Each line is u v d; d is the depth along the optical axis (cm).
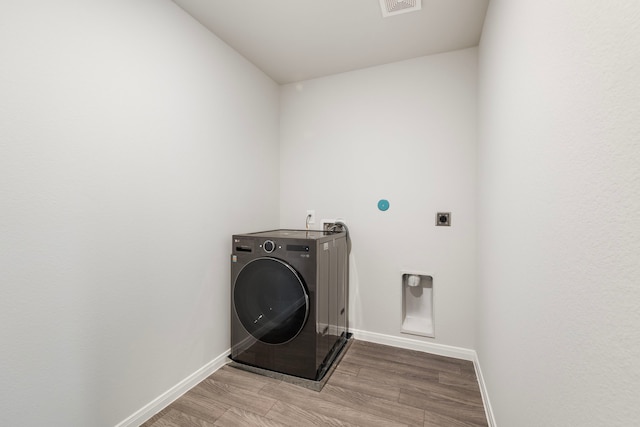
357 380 190
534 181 90
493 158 152
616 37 48
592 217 57
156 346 158
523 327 100
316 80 268
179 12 172
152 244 156
